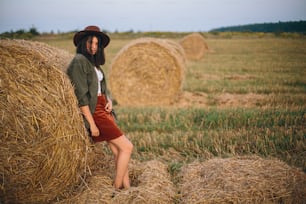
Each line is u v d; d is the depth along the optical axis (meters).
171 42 11.23
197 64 17.48
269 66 15.73
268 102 8.64
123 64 9.44
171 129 6.46
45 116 3.44
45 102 3.45
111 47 28.84
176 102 9.30
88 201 3.62
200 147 5.47
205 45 23.30
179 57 9.89
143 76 9.43
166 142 5.65
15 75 3.38
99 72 3.96
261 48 25.25
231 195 3.56
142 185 3.89
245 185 3.71
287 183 3.75
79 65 3.69
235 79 12.29
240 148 5.42
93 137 3.91
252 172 3.94
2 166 3.45
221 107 8.00
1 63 3.35
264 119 6.68
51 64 3.52
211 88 10.49
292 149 5.27
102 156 4.50
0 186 3.57
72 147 3.65
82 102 3.71
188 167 4.55
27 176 3.54
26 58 3.44
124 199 3.58
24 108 3.38
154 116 7.19
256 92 9.98
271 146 5.36
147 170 4.30
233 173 3.96
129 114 7.42
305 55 19.81
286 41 27.11
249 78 12.48
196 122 6.88
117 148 4.06
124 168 3.91
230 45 29.66
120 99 9.52
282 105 8.19
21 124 3.38
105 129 3.87
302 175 3.95
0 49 3.36
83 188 3.85
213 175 4.04
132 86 9.48
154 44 9.35
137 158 5.09
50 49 4.06
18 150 3.43
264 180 3.76
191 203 3.60
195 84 11.27
